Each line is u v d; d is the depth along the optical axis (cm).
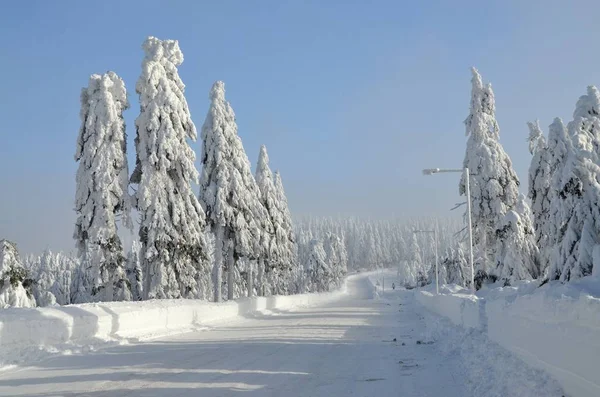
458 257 7431
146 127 2780
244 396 838
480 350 1169
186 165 2839
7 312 1395
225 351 1427
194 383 948
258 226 4300
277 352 1402
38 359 1249
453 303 2078
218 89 3691
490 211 3719
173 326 2170
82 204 2639
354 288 13775
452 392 846
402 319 2792
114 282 2622
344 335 1891
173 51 2934
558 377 700
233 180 3612
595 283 832
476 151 3819
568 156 1939
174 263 2814
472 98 3956
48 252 6266
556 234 2139
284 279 6531
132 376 1024
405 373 1046
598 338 569
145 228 2836
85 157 2653
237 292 6269
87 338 1555
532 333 834
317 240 10438
